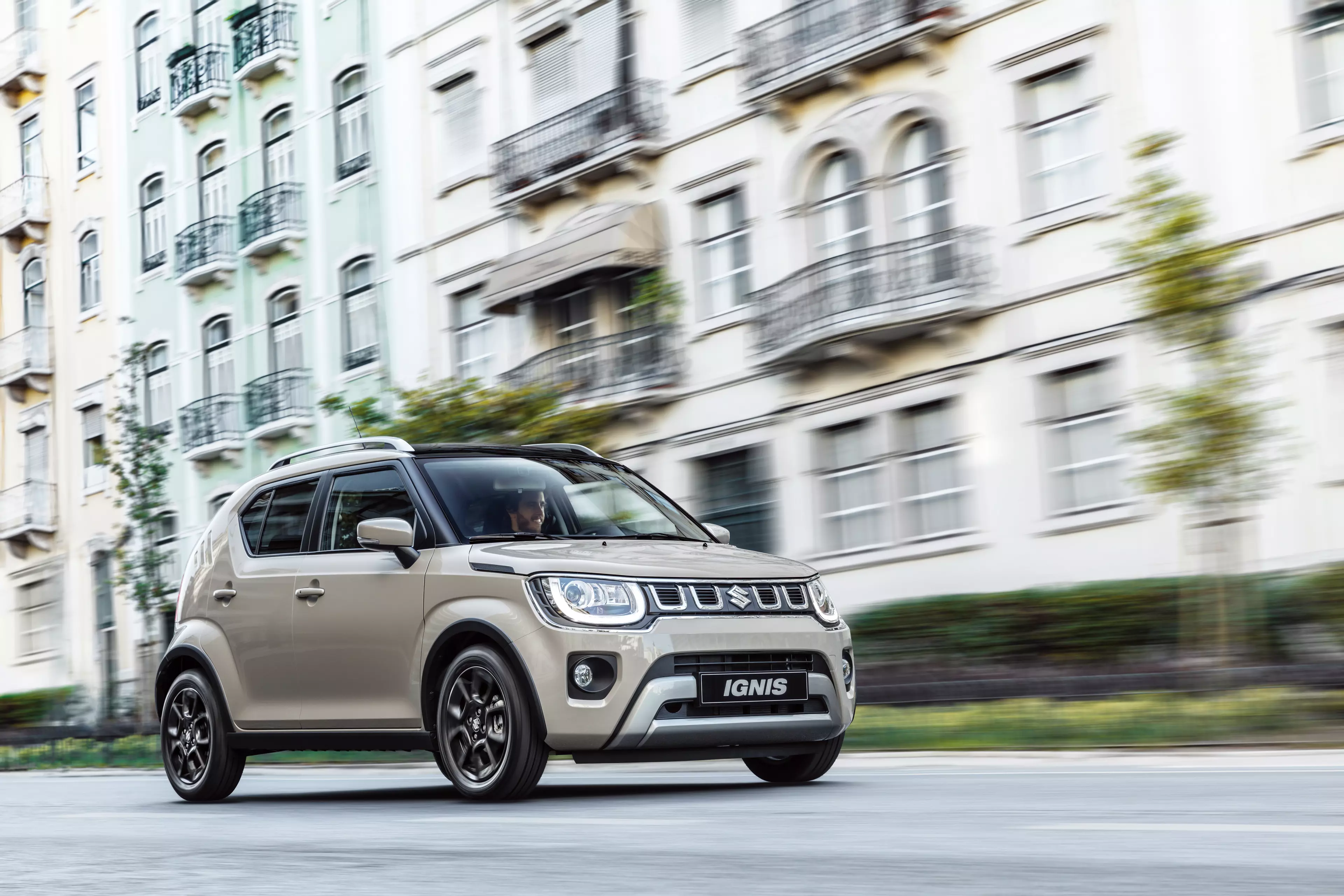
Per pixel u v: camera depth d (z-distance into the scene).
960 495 21.44
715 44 24.84
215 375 36.00
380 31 31.56
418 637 7.84
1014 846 4.51
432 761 14.14
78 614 39.75
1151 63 19.17
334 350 32.44
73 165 40.75
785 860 4.44
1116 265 19.52
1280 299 17.83
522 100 28.34
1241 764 8.51
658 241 25.66
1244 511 16.28
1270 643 15.38
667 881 4.07
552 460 8.78
